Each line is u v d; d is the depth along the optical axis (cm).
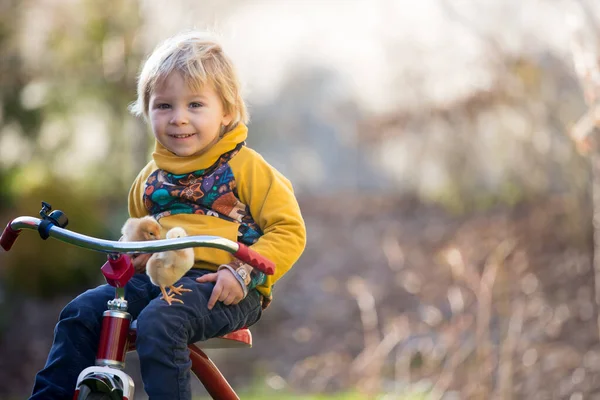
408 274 1438
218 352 1512
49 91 1706
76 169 1789
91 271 1666
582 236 1343
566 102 1363
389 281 1659
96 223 1670
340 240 2162
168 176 474
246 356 1486
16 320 1545
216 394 475
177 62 458
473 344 1087
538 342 1062
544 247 1373
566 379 1027
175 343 409
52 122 1742
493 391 1038
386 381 1201
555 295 1204
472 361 1079
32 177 1775
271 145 3109
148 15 1587
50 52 1692
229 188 465
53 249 1639
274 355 1471
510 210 1546
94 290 461
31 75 1722
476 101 1534
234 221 462
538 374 1034
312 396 1226
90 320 445
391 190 2683
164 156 476
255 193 463
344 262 1942
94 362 445
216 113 464
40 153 1769
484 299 1045
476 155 1766
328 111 2714
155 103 461
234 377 1403
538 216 1439
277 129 3020
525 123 1466
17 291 1611
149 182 478
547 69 1367
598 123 834
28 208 1644
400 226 2123
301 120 3058
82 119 1755
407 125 1827
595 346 1055
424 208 2266
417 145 1880
